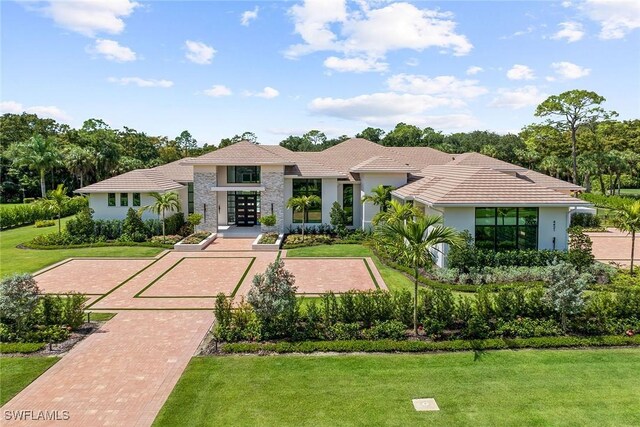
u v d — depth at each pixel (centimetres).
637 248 2848
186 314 1602
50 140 5775
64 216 4897
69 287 1977
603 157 5972
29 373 1123
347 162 3841
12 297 1297
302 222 3362
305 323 1380
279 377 1097
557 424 896
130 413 941
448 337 1318
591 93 5400
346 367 1149
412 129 8856
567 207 2138
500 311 1396
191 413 936
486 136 8381
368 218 3259
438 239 1377
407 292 1462
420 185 2748
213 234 3219
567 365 1157
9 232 3781
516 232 2148
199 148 9925
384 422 903
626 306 1384
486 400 988
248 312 1391
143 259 2598
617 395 1010
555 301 1313
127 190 3216
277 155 3378
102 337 1373
